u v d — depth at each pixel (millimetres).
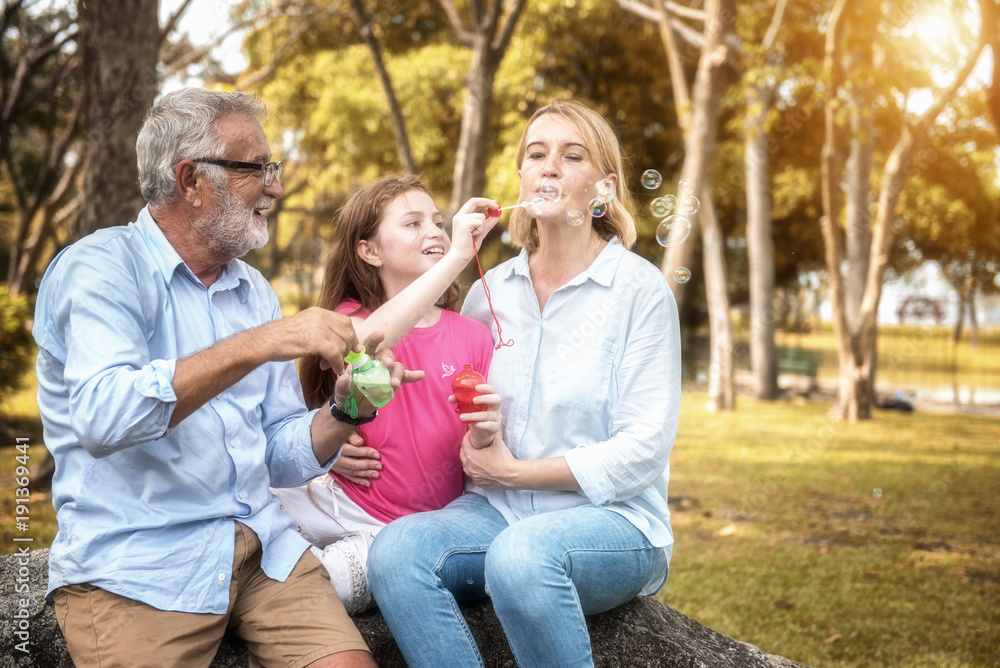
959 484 6746
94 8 5160
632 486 1819
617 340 1917
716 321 12164
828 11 11227
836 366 24453
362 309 2172
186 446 1615
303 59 13805
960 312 16391
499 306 2082
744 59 7777
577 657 1610
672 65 8086
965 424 11117
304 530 1954
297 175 17578
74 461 1605
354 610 1879
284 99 13914
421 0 13180
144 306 1658
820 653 3258
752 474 7027
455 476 2047
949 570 4461
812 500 6117
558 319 1966
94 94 5211
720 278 12109
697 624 2143
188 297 1731
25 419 8305
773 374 14352
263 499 1753
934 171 16734
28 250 10688
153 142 1699
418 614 1627
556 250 2010
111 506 1579
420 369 2008
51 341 1600
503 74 13367
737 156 15133
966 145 16609
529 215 2131
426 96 13188
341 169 14641
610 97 16469
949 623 3639
